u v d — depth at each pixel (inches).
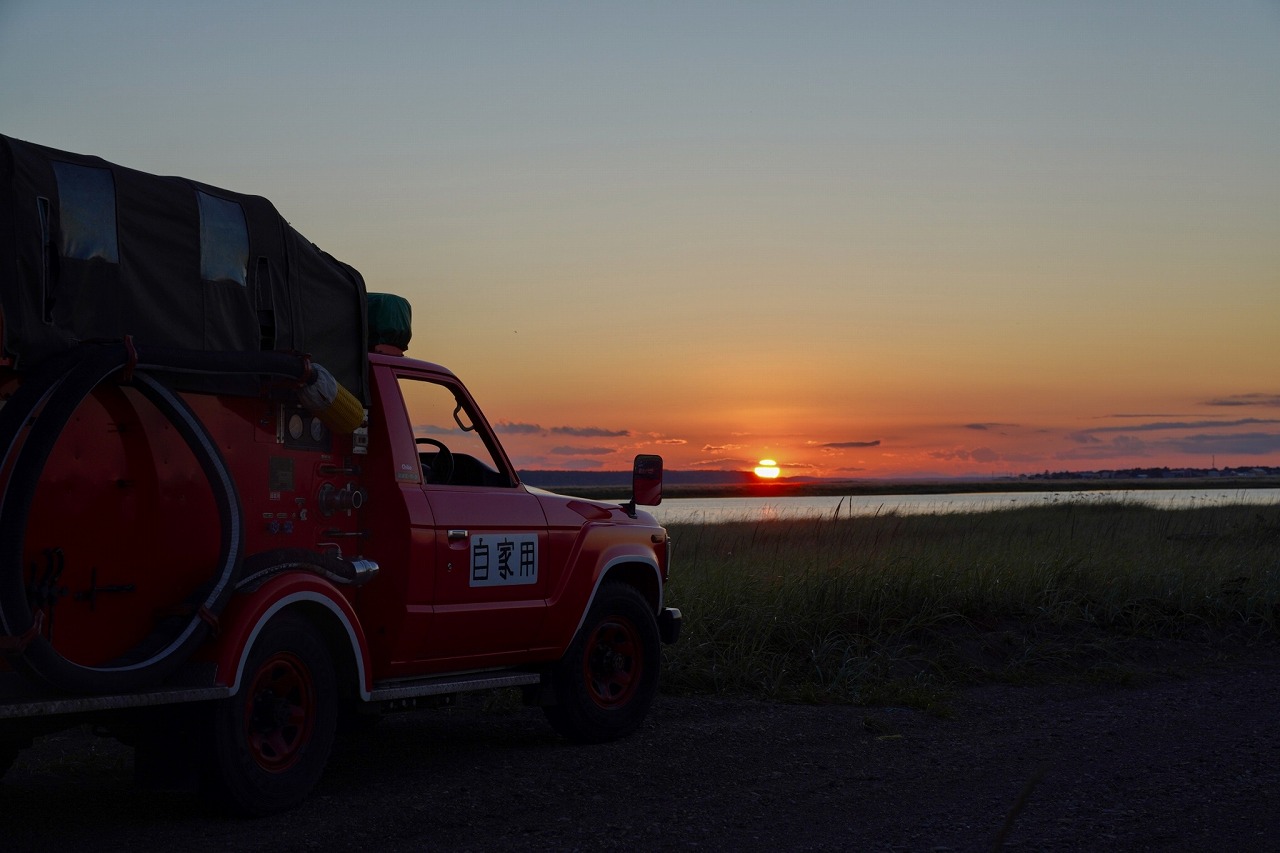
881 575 442.0
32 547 180.7
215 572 200.8
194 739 198.7
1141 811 209.0
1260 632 444.5
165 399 196.9
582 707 279.0
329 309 236.4
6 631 165.6
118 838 193.5
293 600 211.2
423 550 243.8
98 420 191.8
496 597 261.0
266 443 222.4
